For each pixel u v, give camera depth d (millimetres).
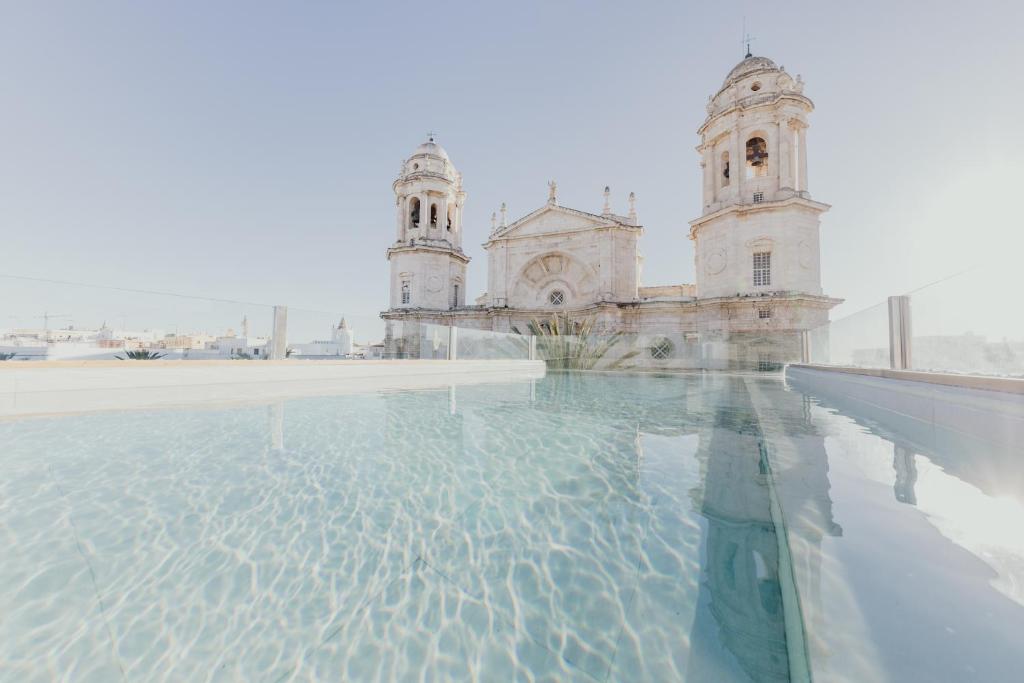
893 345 7355
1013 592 1812
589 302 33719
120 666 2010
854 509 2863
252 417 7812
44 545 3057
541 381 17266
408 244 37406
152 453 5301
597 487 4152
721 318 26703
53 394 7586
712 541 2967
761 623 2133
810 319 25250
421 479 4516
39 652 2078
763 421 6965
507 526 3396
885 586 1877
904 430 5730
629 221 32938
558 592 2533
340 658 2082
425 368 15789
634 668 1938
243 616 2365
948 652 1465
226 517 3557
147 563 2854
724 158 29062
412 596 2549
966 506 2900
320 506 3803
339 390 12305
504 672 1994
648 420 7707
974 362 5121
